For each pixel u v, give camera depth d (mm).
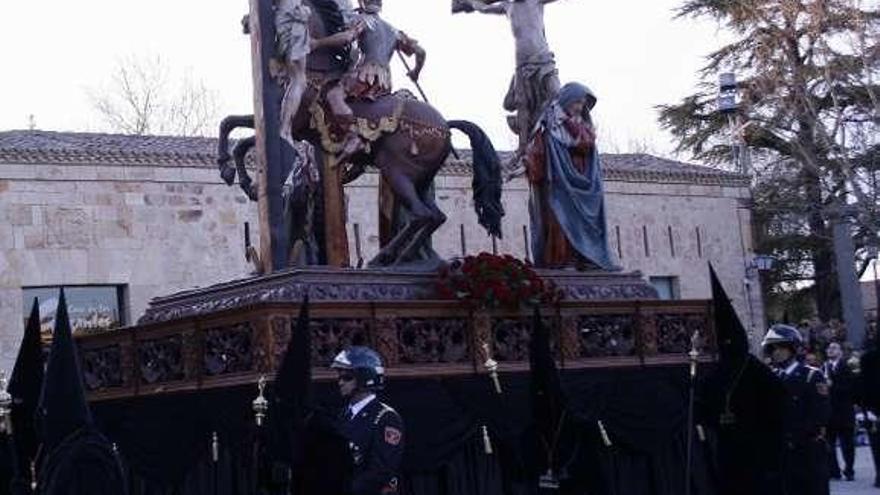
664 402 13703
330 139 13125
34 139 33250
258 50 12719
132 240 33188
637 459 13414
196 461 11711
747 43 49719
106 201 32969
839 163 41156
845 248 36625
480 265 12422
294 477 8594
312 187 13156
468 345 12305
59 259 32188
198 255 34125
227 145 13891
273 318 11008
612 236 41438
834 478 21672
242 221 34906
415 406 11664
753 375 11156
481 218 14430
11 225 31656
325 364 11250
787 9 42688
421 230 13281
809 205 44438
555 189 14930
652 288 14555
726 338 11219
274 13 12766
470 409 12070
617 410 13242
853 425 21531
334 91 13102
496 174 14445
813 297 52344
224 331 11570
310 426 8625
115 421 12906
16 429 9469
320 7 13266
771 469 11086
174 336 12234
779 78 43312
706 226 43906
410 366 11805
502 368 12461
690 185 43656
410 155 13336
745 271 44562
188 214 34062
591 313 13383
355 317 11531
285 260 12609
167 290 33562
